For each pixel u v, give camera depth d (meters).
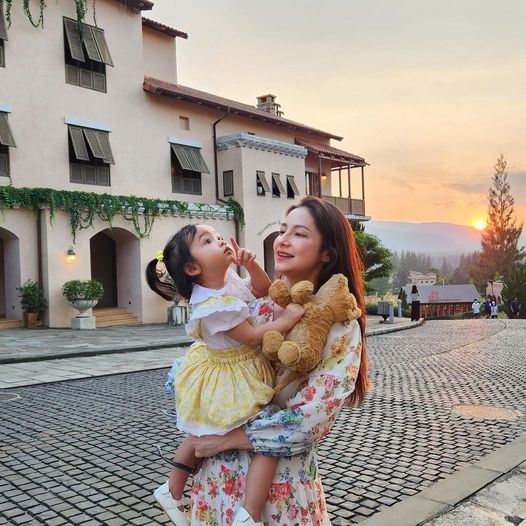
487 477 3.96
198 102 22.53
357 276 1.82
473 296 49.62
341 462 4.52
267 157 24.30
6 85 17.12
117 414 6.35
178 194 22.19
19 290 16.88
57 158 18.28
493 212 59.38
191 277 1.76
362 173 30.98
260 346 1.70
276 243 1.80
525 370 9.70
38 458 4.70
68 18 18.83
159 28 24.16
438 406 6.76
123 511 3.58
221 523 1.68
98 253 22.39
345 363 1.62
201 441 1.66
